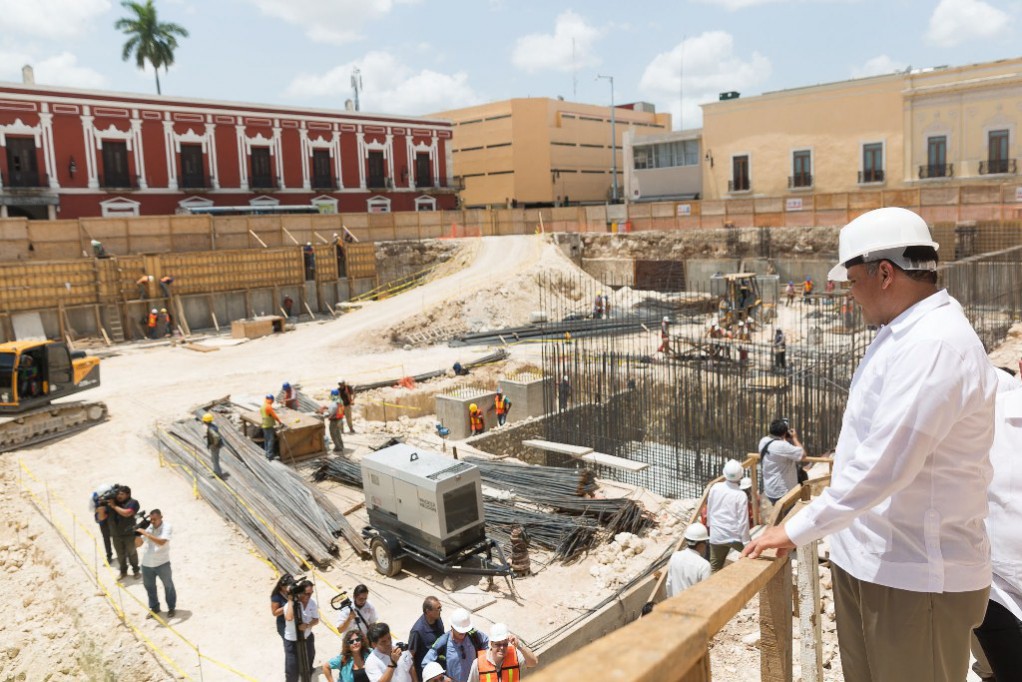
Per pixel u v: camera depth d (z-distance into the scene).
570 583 13.70
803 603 3.16
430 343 37.91
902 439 2.06
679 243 50.88
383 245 50.91
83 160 45.28
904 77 48.59
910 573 2.18
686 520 15.77
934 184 48.06
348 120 57.34
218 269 42.62
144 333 39.88
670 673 1.26
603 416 22.50
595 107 83.50
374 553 14.66
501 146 78.94
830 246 45.28
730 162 57.88
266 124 52.88
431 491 13.56
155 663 11.90
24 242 38.25
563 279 46.72
